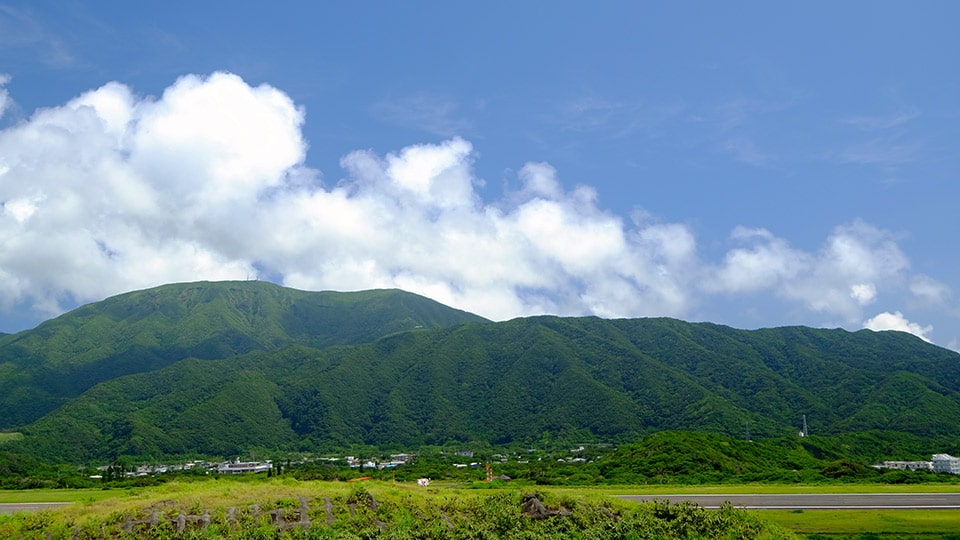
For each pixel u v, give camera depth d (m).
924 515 47.66
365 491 37.75
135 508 34.81
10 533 33.06
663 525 37.34
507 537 34.66
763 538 37.47
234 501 36.03
